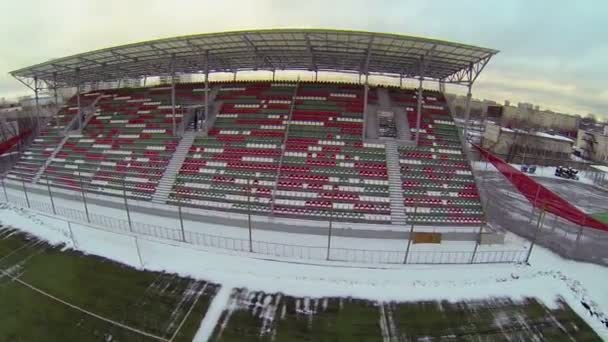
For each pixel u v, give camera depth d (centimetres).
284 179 3178
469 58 3133
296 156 3350
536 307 1959
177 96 4531
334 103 3925
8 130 6744
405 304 1948
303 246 2466
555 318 1886
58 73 4588
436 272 2238
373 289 2058
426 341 1716
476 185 3133
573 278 2223
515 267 2314
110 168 3756
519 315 1897
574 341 1742
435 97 4112
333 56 3416
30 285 2141
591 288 2138
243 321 1820
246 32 2816
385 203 2955
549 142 6500
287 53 3409
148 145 3847
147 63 3991
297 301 1953
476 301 1988
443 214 2906
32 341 1697
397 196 3000
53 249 2533
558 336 1772
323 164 3262
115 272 2234
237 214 2964
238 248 2480
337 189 3062
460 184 3125
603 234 2903
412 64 3556
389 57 3309
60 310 1911
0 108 9512
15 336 1727
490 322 1844
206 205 3091
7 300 2002
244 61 3869
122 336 1723
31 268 2320
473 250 2497
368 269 2247
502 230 2869
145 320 1831
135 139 3997
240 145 3544
